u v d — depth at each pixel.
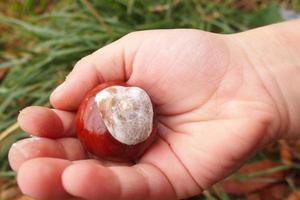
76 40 0.31
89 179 0.18
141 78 0.22
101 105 0.20
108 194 0.18
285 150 0.28
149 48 0.22
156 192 0.20
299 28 0.24
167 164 0.21
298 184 0.28
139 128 0.20
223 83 0.22
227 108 0.21
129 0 0.33
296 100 0.22
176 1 0.33
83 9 0.33
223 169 0.21
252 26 0.33
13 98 0.30
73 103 0.22
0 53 0.34
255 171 0.28
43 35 0.32
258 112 0.21
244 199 0.27
